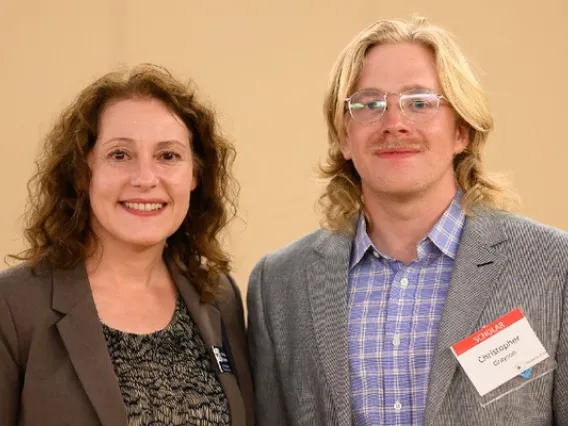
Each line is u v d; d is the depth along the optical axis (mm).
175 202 2520
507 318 2342
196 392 2449
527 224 2482
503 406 2309
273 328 2643
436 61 2506
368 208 2629
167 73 2625
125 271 2559
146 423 2326
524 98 5609
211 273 2715
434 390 2332
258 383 2650
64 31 5336
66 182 2527
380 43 2559
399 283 2510
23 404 2309
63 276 2467
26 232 2531
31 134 5273
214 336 2604
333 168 2729
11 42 5293
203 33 5449
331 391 2447
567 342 2305
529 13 5609
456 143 2602
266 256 2811
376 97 2486
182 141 2543
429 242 2527
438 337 2375
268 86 5496
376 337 2463
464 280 2418
